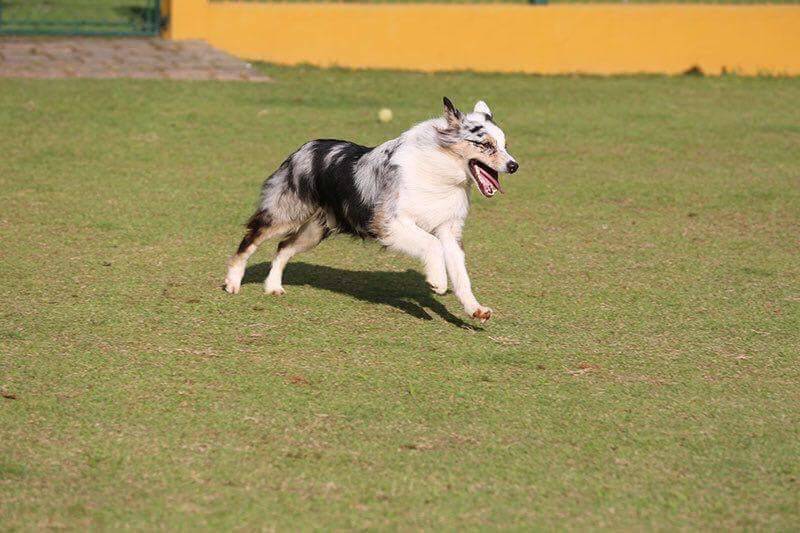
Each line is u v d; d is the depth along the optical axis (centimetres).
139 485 728
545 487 745
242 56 2655
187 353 961
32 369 911
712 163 1866
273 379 909
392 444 798
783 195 1667
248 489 726
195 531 674
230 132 1927
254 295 1140
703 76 2769
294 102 2202
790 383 952
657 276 1261
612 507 722
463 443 805
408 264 1293
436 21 2677
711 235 1446
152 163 1702
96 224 1377
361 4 2655
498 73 2695
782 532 698
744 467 787
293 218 1116
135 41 2659
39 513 688
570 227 1464
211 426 816
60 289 1126
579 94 2469
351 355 974
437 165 1013
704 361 998
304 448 787
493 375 941
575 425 846
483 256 1318
